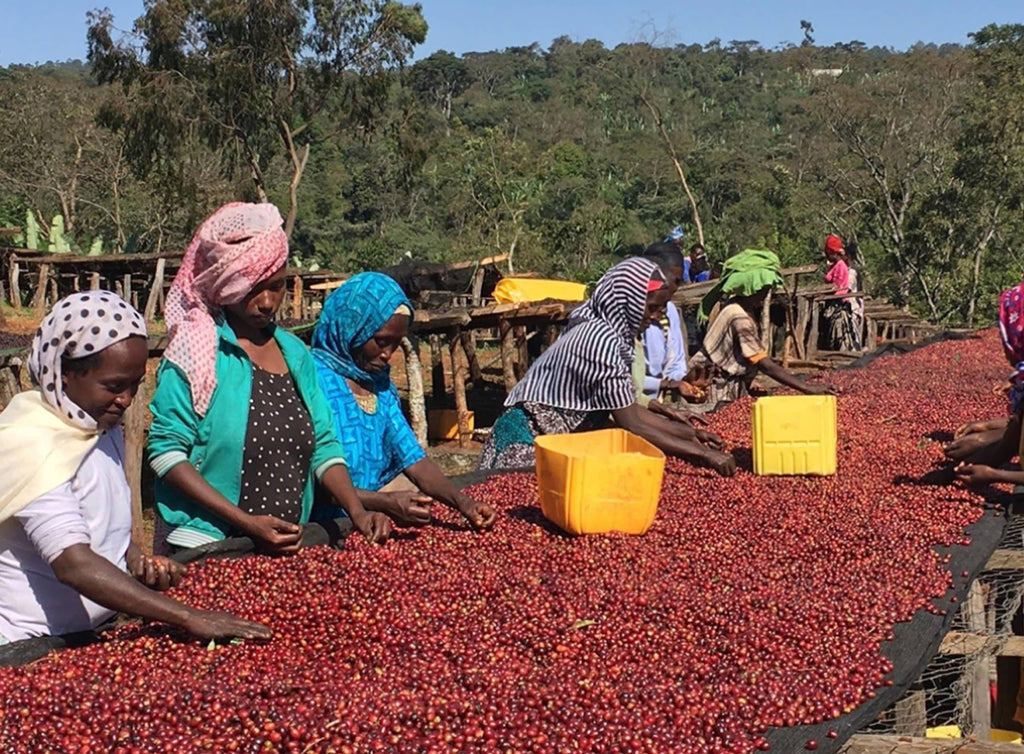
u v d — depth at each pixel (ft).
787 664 10.44
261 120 102.78
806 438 18.37
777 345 50.37
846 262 54.39
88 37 97.66
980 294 120.47
